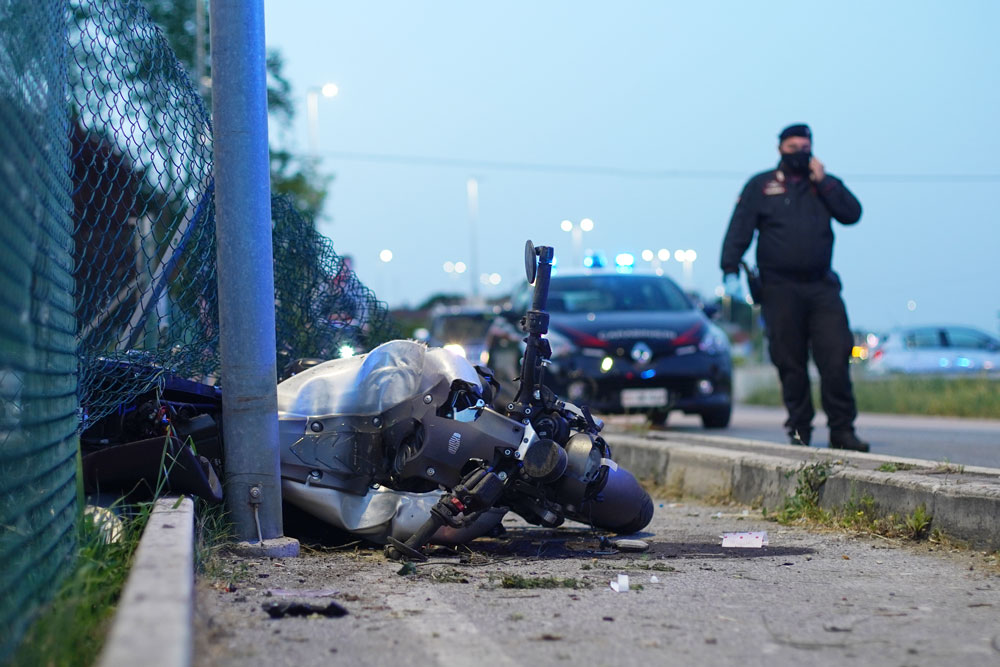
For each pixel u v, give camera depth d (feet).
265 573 33.30
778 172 63.62
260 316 37.70
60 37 30.60
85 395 35.01
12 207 22.24
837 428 61.62
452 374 37.32
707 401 92.53
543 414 37.88
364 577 33.04
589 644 24.79
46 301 26.50
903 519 41.55
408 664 22.99
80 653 21.77
